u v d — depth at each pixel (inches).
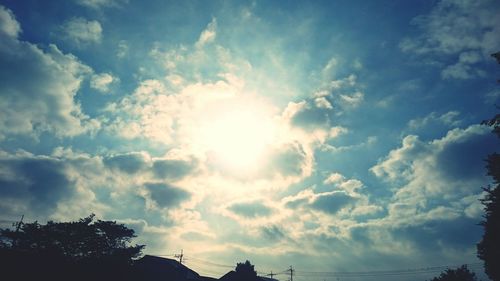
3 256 1347.2
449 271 1836.9
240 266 1770.4
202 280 2020.2
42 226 1465.3
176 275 1926.7
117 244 1608.0
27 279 1339.8
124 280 1509.6
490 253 1100.5
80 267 1419.8
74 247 1467.8
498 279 1097.4
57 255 1407.5
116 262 1478.8
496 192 1019.3
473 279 1798.7
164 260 2011.6
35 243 1446.9
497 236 1056.8
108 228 1562.5
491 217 1055.0
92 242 1492.4
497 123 852.6
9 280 1318.9
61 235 1455.5
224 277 2018.9
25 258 1368.1
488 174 1005.2
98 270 1440.7
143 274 1636.3
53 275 1378.0
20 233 1412.4
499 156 969.5
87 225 1528.1
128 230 1622.8
